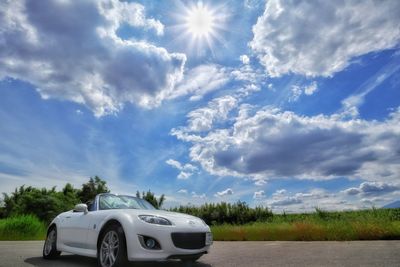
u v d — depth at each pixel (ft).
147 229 15.80
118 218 16.57
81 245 19.03
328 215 48.11
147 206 20.98
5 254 24.76
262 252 23.40
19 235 52.80
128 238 15.70
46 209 97.14
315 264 16.98
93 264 19.34
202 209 82.28
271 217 74.08
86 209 19.74
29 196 97.91
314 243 28.89
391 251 20.67
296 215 55.72
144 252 15.51
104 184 123.13
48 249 21.86
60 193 110.73
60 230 21.30
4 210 111.65
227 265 17.72
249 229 40.86
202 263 18.70
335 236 32.37
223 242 35.32
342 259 18.25
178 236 16.14
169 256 15.74
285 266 16.80
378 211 40.86
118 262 15.70
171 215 17.49
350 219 38.99
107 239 17.06
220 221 78.18
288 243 30.07
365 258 18.21
